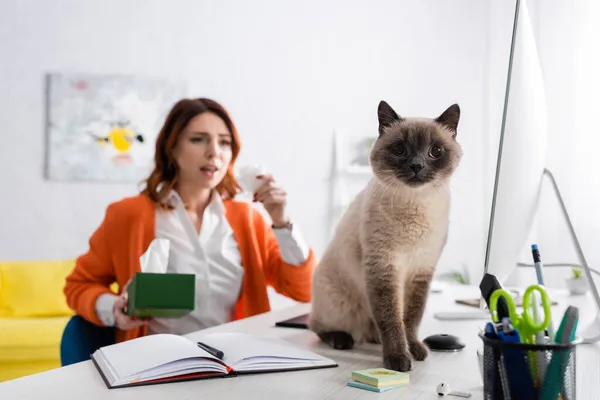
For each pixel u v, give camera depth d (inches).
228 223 69.2
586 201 61.9
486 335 26.1
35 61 139.8
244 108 142.7
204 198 70.3
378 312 38.7
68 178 139.5
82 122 139.9
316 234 140.4
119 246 66.2
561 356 24.5
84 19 140.9
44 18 140.1
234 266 68.4
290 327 49.8
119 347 37.1
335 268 43.6
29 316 119.7
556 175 64.7
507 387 24.9
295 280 68.1
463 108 131.3
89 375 33.5
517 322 25.7
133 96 140.6
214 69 142.7
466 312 54.3
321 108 141.3
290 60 142.4
